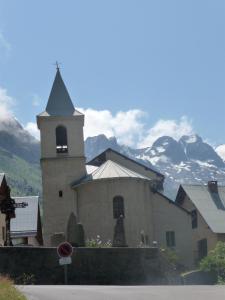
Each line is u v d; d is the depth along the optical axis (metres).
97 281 39.44
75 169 70.88
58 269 38.38
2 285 24.02
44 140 71.81
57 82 75.00
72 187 69.62
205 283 54.53
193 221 80.44
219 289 30.30
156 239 70.62
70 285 36.41
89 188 67.38
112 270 40.03
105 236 65.44
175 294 27.02
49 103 73.75
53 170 70.75
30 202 73.31
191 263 70.06
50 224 69.31
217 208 80.56
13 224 70.56
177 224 71.19
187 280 51.06
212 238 76.75
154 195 71.56
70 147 71.50
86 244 53.94
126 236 64.94
